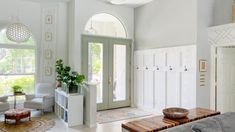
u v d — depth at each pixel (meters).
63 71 5.14
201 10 4.93
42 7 6.53
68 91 4.93
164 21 5.76
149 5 6.33
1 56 6.18
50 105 6.00
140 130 2.06
